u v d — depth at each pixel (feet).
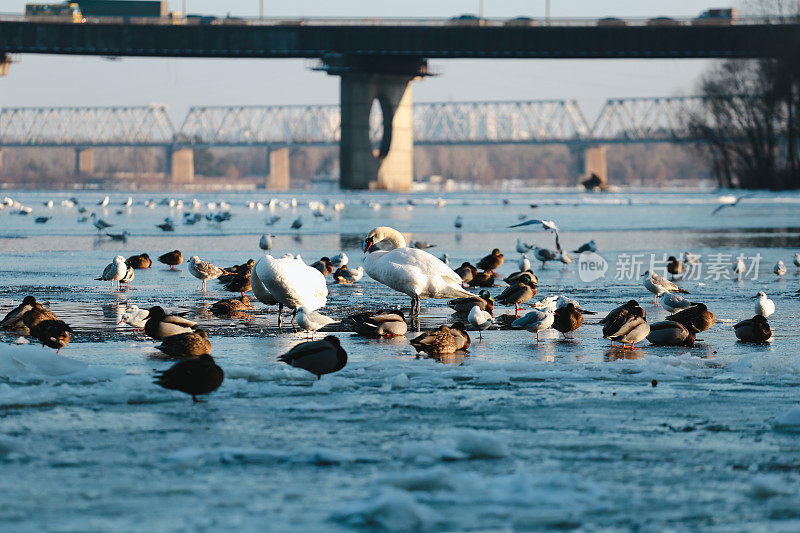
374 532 27.07
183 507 29.01
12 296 81.15
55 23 478.59
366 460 33.94
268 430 38.04
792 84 424.05
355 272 96.17
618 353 57.06
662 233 188.85
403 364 51.57
